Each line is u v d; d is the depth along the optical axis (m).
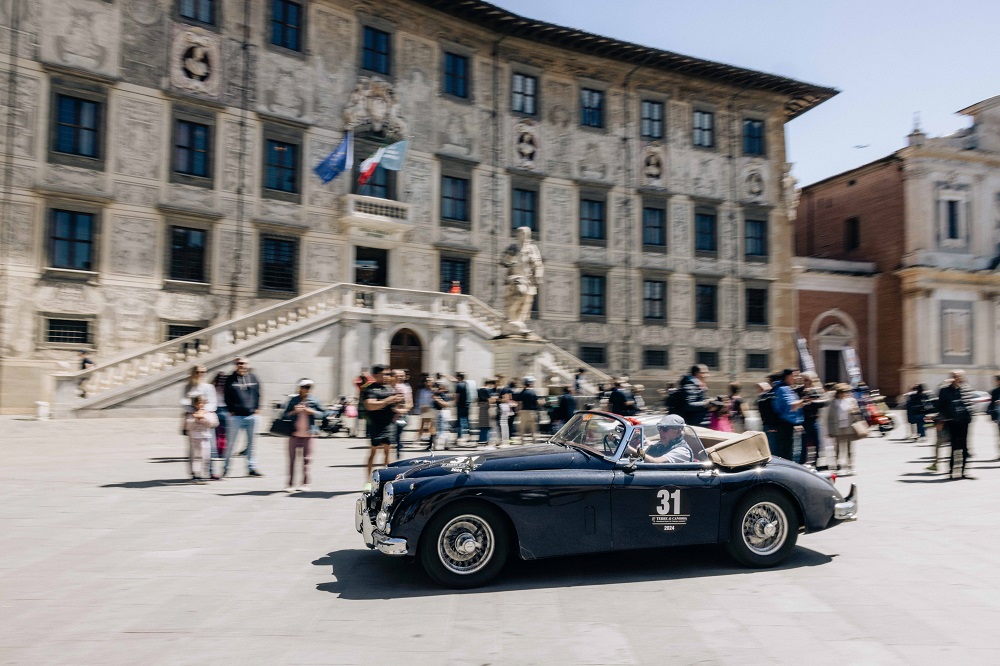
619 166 36.12
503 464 7.09
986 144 43.28
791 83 38.97
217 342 23.34
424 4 31.02
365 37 30.23
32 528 8.64
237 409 12.77
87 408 21.22
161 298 25.45
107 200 24.44
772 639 5.34
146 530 8.66
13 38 23.02
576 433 8.01
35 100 23.34
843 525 9.48
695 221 37.88
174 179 25.81
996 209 43.34
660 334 36.47
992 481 13.41
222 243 26.72
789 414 12.27
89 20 24.33
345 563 7.41
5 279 22.73
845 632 5.50
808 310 41.66
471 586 6.63
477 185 32.62
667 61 36.28
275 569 7.15
